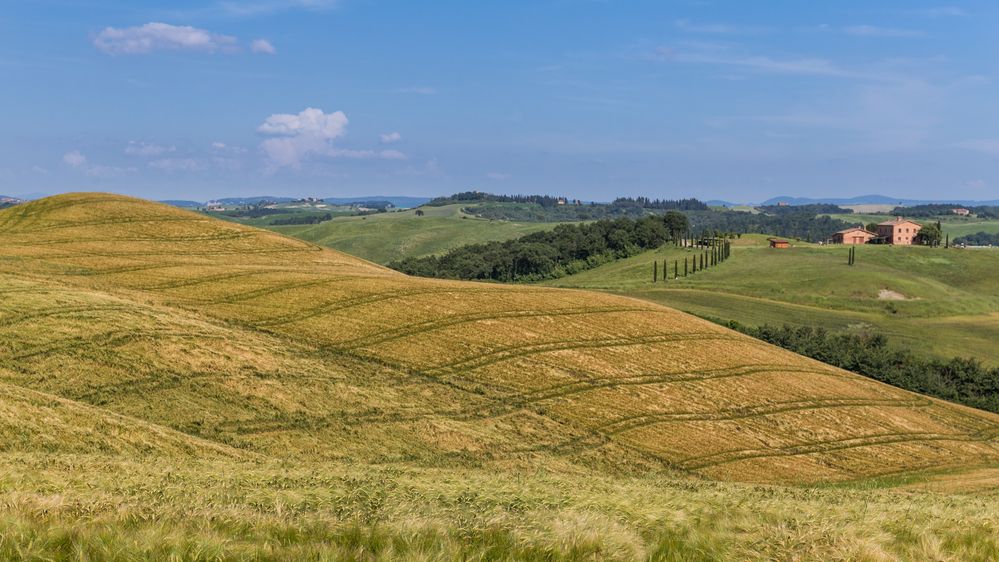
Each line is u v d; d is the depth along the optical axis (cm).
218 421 5131
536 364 7494
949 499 3494
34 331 5797
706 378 7944
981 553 1616
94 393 5116
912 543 1648
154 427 4406
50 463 2720
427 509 1720
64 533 1312
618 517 1797
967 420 8538
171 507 1568
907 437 7538
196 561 1255
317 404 5750
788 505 2273
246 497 1900
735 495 2981
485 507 1930
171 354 5931
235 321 7425
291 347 6938
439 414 6100
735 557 1502
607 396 7106
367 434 5431
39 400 4131
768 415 7388
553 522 1526
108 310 6544
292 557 1291
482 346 7700
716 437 6731
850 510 2148
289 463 4019
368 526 1479
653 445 6353
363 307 8294
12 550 1221
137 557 1238
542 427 6269
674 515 1823
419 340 7606
